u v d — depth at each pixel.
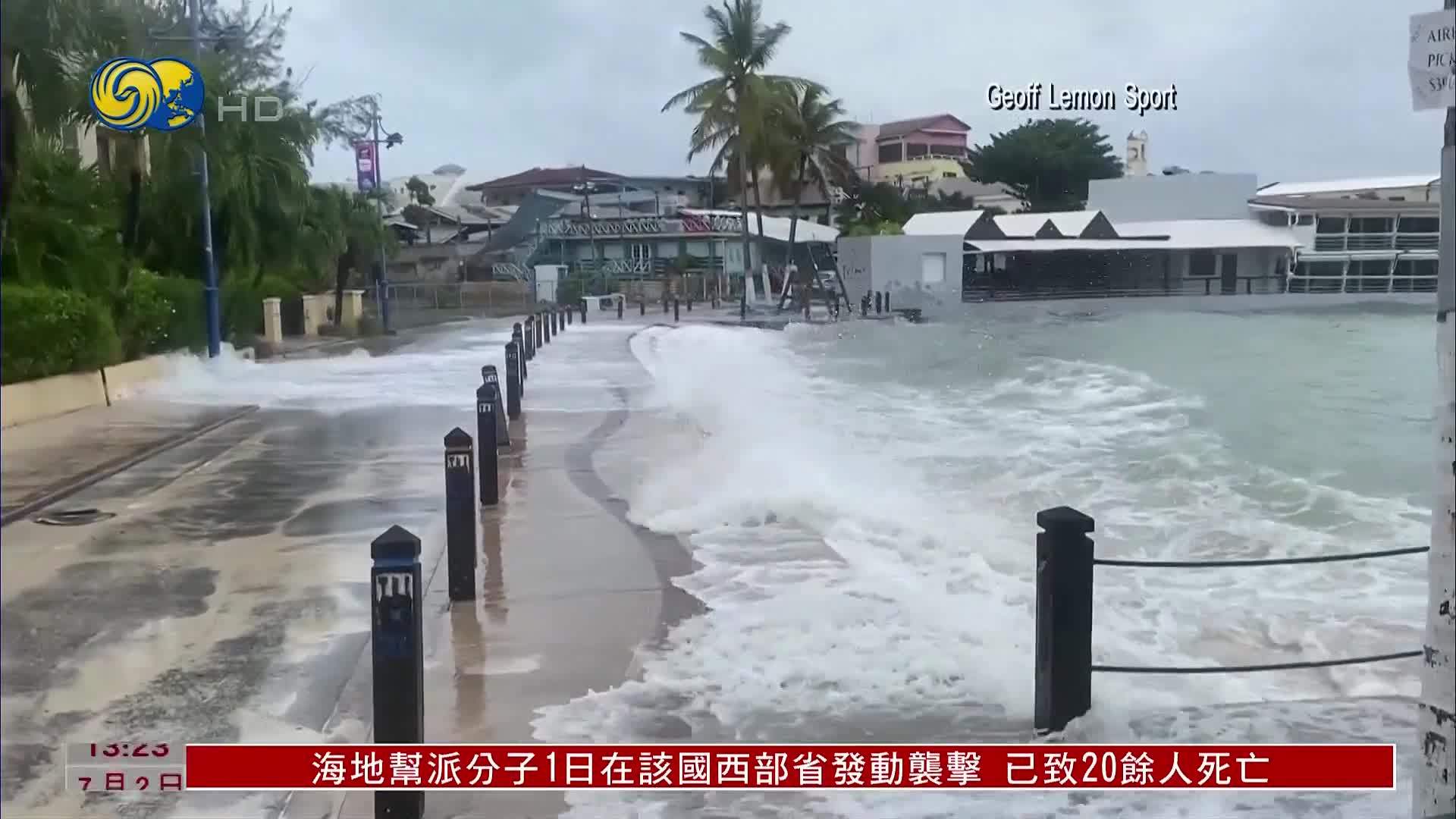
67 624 6.93
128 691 5.82
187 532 9.38
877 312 52.56
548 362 25.62
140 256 25.59
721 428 14.27
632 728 5.23
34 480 11.27
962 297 58.50
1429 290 67.12
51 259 18.52
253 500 10.63
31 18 16.80
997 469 12.25
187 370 21.98
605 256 75.12
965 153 110.44
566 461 12.17
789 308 56.75
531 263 74.38
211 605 7.31
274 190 27.70
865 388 20.80
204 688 5.87
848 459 12.70
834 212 87.44
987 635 6.42
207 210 23.81
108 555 8.63
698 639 6.43
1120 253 65.88
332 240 33.94
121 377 18.80
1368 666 6.22
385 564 4.27
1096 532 9.56
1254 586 7.91
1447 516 3.12
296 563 8.36
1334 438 14.59
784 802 4.50
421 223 84.81
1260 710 5.38
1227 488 11.31
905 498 10.58
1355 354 29.30
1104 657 6.32
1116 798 4.46
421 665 4.39
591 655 6.20
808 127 58.81
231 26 30.34
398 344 32.41
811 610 6.88
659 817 4.39
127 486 11.37
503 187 98.12
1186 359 27.95
